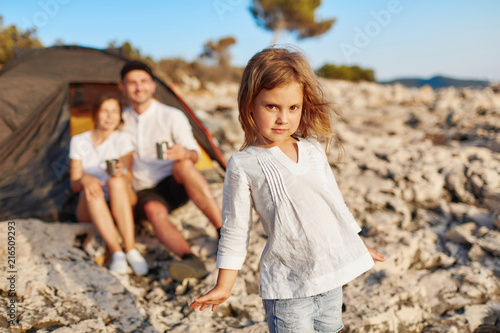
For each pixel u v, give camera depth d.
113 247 2.58
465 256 2.82
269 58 1.29
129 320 2.06
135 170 2.96
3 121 3.28
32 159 3.34
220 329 2.05
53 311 1.98
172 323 2.11
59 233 2.78
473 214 3.34
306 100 1.39
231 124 5.92
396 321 2.11
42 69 3.75
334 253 1.29
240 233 1.35
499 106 7.41
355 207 3.44
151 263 2.75
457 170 3.98
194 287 2.39
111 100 2.84
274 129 1.32
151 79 2.91
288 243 1.30
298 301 1.30
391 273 2.48
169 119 2.93
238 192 1.35
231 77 20.95
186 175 2.70
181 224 3.22
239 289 2.39
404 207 3.44
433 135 5.83
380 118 7.54
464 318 2.20
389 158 4.70
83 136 2.92
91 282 2.29
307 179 1.33
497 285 2.48
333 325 1.37
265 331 1.99
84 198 2.76
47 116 3.52
